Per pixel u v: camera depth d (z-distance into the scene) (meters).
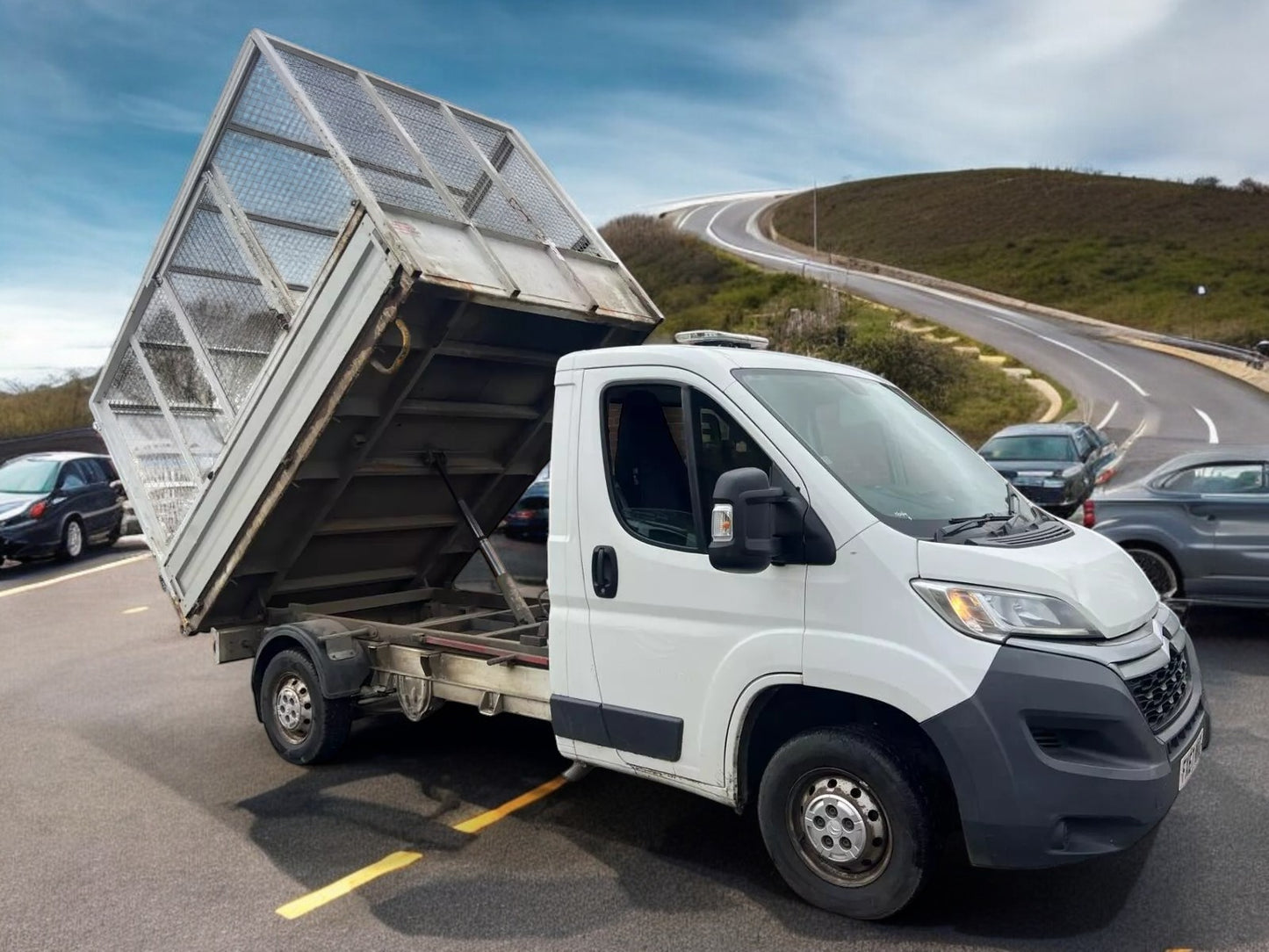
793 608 3.85
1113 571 3.98
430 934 3.89
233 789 5.59
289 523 5.84
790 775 3.99
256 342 5.58
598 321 5.71
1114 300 51.78
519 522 14.05
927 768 3.82
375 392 5.34
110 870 4.54
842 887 3.89
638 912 4.04
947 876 4.29
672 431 4.43
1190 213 66.25
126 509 17.75
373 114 5.33
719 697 4.02
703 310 48.88
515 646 5.18
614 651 4.36
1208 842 4.50
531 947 3.78
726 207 103.06
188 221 5.92
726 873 4.38
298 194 5.21
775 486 3.94
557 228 6.13
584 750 4.49
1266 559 8.07
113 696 7.69
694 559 4.11
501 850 4.68
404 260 4.58
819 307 41.00
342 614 6.71
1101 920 3.87
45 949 3.84
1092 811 3.43
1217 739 5.86
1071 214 70.56
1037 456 15.49
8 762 6.10
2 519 14.34
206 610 6.18
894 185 93.19
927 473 4.40
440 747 6.26
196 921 4.04
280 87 5.11
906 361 33.62
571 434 4.57
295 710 5.97
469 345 5.53
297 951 3.78
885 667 3.63
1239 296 48.81
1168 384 34.31
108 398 6.90
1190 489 8.48
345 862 4.59
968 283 59.69
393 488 6.19
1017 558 3.65
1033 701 3.46
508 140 6.23
